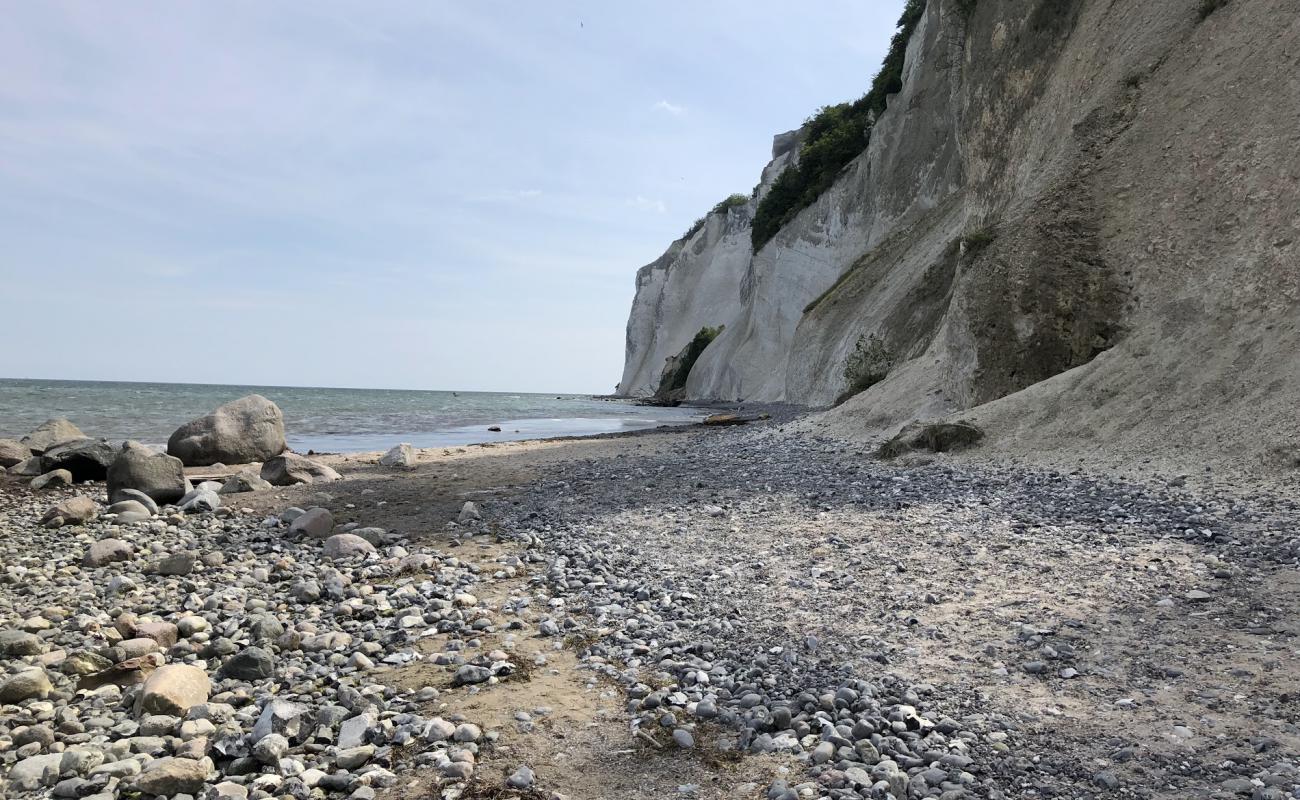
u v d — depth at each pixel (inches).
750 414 1544.0
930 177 1733.5
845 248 2047.2
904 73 1945.1
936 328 1092.5
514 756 173.2
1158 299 527.8
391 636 258.1
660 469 633.6
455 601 293.7
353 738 181.2
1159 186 564.1
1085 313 582.2
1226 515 330.3
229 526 464.4
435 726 183.8
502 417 1824.6
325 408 2171.5
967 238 722.8
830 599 271.0
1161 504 358.6
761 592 283.9
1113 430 478.0
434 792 158.4
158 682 203.8
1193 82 579.8
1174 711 178.5
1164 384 479.8
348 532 436.1
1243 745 161.6
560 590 301.9
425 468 717.9
